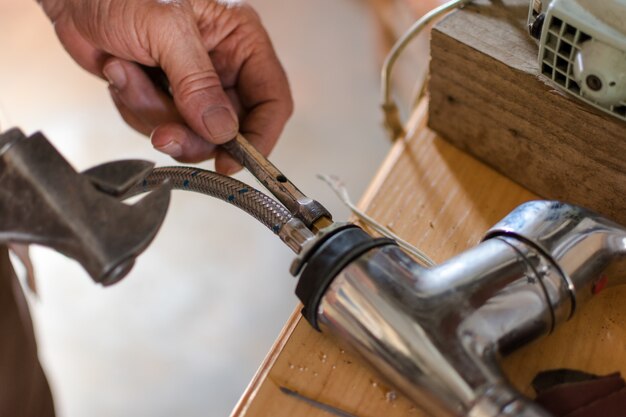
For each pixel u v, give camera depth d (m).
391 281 0.39
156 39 0.59
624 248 0.43
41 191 0.39
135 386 1.20
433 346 0.37
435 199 0.56
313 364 0.46
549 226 0.42
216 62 0.69
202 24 0.66
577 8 0.43
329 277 0.40
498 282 0.40
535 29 0.48
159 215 0.40
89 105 1.50
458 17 0.54
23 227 0.39
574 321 0.47
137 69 0.66
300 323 0.48
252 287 1.28
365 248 0.40
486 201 0.56
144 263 1.32
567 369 0.45
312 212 0.46
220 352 1.21
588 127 0.47
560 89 0.47
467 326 0.38
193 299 1.28
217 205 1.36
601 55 0.42
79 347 1.25
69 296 1.30
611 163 0.48
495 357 0.38
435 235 0.54
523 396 0.36
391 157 0.60
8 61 1.58
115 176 0.41
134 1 0.59
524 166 0.55
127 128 1.46
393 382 0.39
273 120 0.70
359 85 1.42
